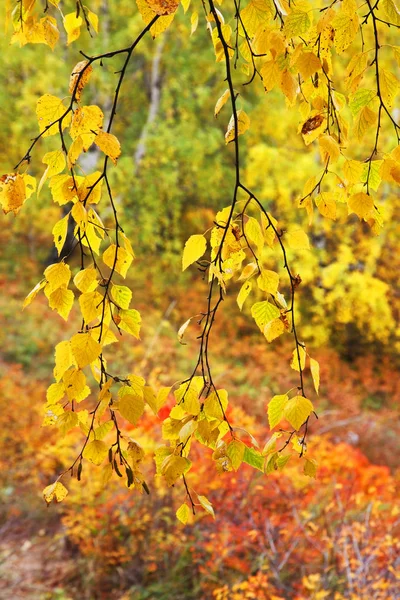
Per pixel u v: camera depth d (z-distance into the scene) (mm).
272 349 12414
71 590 4758
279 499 4773
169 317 13055
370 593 3965
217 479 4633
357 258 11898
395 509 4586
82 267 1270
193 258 1275
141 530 4852
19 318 11281
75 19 1396
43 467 5758
